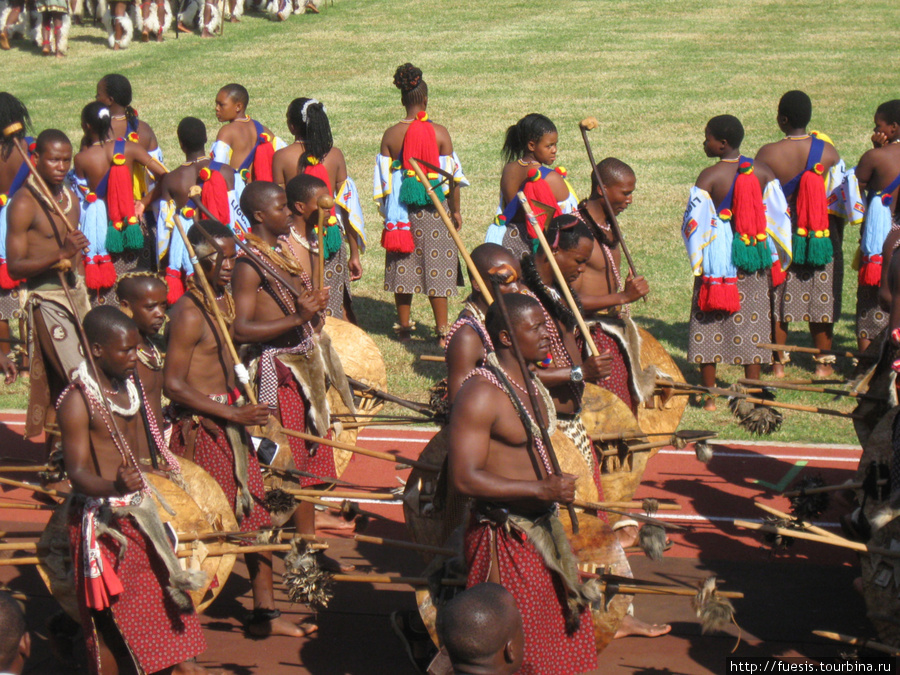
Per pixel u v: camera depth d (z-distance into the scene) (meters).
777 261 35.00
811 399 35.44
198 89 87.50
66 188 28.28
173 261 38.69
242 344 22.44
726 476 29.58
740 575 23.73
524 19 113.94
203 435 21.30
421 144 38.72
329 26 111.50
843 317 43.81
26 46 101.62
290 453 22.66
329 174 37.69
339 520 26.78
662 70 92.38
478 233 54.53
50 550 19.33
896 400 22.78
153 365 20.41
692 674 19.77
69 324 26.78
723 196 33.69
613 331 24.36
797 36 103.38
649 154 69.62
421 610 17.97
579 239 22.02
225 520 20.45
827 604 22.34
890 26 106.12
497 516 16.58
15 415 34.97
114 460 18.00
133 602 17.67
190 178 38.28
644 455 23.41
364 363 28.25
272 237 22.84
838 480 28.95
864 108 77.94
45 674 20.11
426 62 96.81
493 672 13.16
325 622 21.95
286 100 84.69
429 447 20.62
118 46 101.06
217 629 21.69
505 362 16.94
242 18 115.06
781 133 72.81
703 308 34.50
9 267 26.69
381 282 49.34
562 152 70.69
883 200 35.12
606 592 18.09
